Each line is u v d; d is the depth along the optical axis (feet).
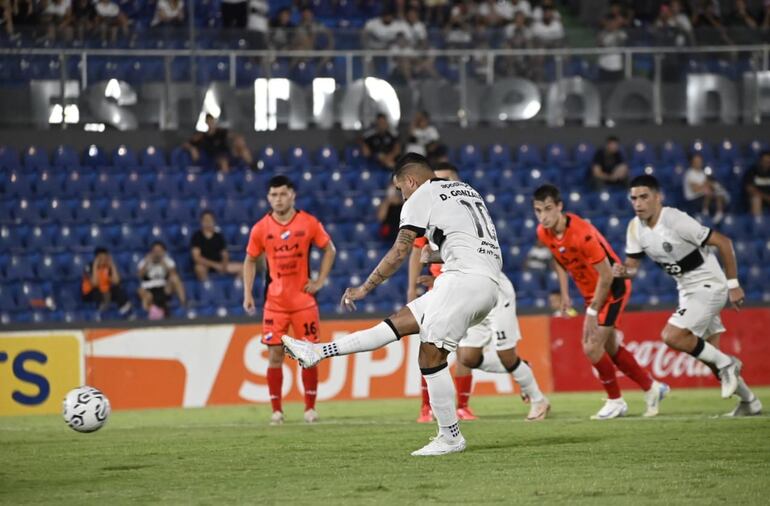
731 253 105.81
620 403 111.86
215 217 198.18
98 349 146.00
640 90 216.54
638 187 106.32
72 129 202.18
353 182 205.26
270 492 65.21
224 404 148.77
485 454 80.33
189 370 148.46
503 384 154.71
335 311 185.98
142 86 204.54
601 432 95.61
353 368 151.02
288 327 119.44
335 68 209.87
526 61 214.48
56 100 201.57
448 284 77.36
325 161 207.10
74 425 98.99
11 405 142.51
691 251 107.24
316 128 209.26
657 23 225.76
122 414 138.41
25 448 94.12
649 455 78.84
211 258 183.73
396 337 79.25
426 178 80.12
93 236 191.93
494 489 64.39
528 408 130.52
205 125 206.18
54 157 200.75
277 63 208.54
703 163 214.90
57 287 184.65
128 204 197.36
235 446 90.89
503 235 198.49
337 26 230.89
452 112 212.23
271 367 118.11
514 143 213.05
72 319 178.40
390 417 122.11
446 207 78.23
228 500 62.54
